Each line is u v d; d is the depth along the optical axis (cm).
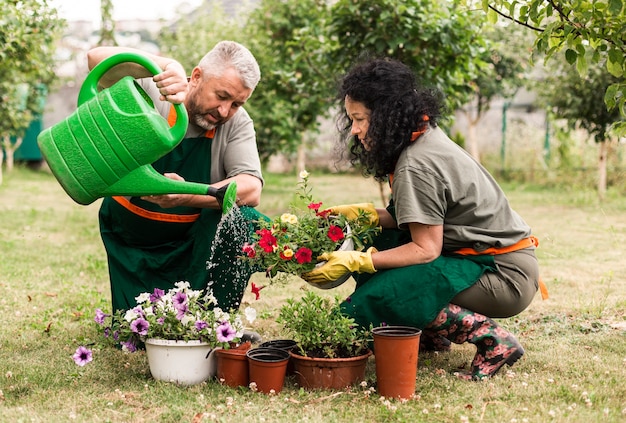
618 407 276
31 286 524
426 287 301
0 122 1298
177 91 286
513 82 1505
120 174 282
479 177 311
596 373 320
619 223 935
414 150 301
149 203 343
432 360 346
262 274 586
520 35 1373
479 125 1950
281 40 948
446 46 646
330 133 2088
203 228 343
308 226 305
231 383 298
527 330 402
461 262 307
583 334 393
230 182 299
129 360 337
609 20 311
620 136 340
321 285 303
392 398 285
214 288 352
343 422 260
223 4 2002
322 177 1923
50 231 862
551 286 536
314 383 294
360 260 299
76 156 279
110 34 1415
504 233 312
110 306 457
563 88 1147
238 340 299
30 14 718
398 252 303
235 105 329
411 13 625
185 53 1413
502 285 310
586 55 337
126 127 276
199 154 345
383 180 337
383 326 301
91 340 374
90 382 304
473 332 311
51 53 1388
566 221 964
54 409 272
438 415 267
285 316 304
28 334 386
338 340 292
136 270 348
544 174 1620
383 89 297
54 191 1455
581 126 1167
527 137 1745
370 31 661
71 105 2002
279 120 1025
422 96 304
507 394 292
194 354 299
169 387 294
